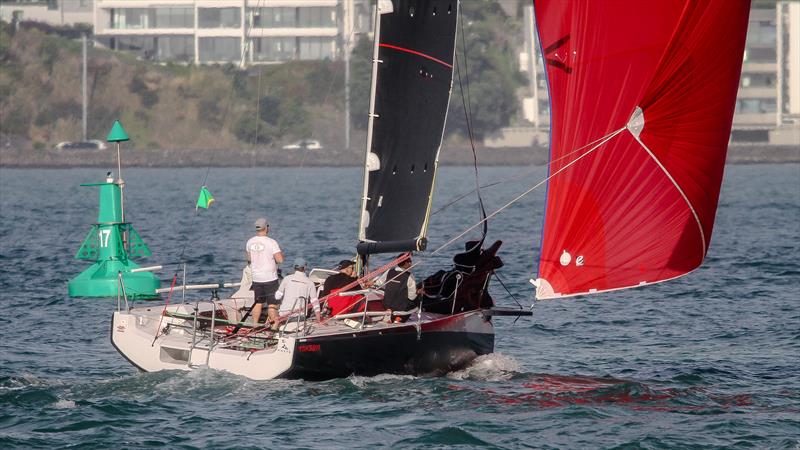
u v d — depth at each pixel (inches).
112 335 2319.1
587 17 2187.5
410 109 2377.0
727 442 1894.7
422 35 2374.5
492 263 2404.0
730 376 2432.3
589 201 2197.3
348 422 1983.3
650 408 2122.3
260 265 2310.5
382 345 2222.0
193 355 2233.0
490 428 1962.4
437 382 2278.5
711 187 2191.2
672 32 2138.3
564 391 2245.3
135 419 1990.7
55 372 2439.7
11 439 1876.2
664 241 2192.4
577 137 2206.0
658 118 2166.6
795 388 2310.5
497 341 2874.0
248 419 1993.1
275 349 2166.6
